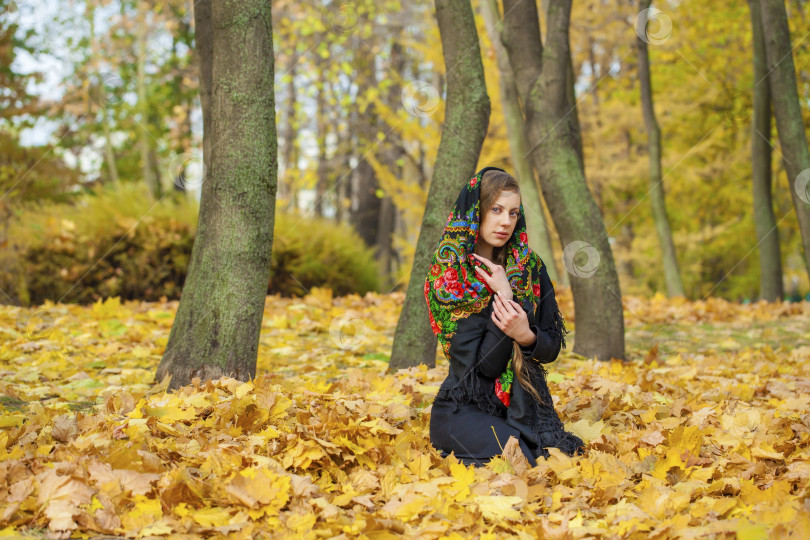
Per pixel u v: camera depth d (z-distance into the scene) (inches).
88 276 324.2
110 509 84.7
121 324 233.5
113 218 337.1
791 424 127.4
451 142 175.8
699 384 175.9
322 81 676.7
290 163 708.0
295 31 643.5
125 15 603.5
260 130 144.1
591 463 104.0
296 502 91.4
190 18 634.8
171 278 337.7
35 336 207.0
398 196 563.5
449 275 109.2
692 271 691.4
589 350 207.5
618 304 208.2
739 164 606.9
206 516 85.1
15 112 553.3
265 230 146.3
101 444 101.3
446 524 87.2
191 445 107.4
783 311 323.3
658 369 194.2
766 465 110.1
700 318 307.1
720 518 90.7
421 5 608.4
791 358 211.6
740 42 593.3
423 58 573.0
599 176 629.0
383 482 99.0
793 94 264.5
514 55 219.6
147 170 609.3
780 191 612.7
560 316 113.0
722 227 630.5
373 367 187.9
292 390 144.9
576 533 84.9
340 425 114.6
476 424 107.7
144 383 157.3
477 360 108.8
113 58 603.5
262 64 143.8
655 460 108.9
